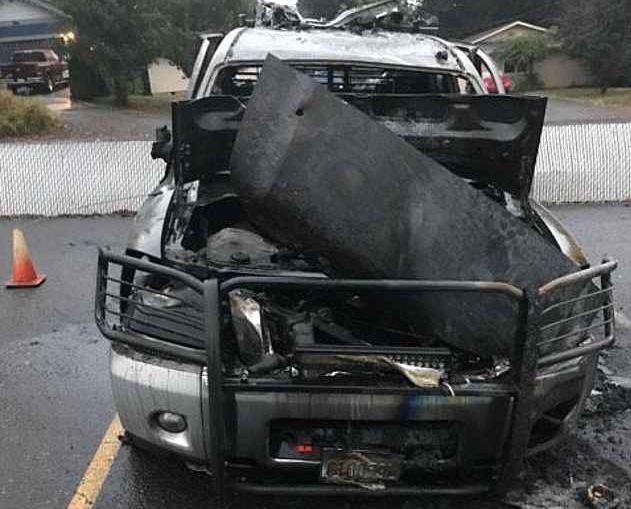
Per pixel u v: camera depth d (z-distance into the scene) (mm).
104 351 4668
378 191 2723
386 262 2699
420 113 3395
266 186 2688
